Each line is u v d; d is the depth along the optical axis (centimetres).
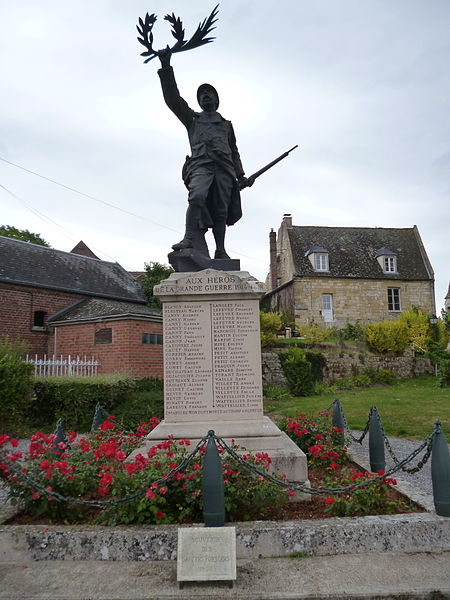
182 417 514
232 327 527
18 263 2148
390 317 3089
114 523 375
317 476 518
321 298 3031
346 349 2303
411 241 3438
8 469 402
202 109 633
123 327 1703
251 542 360
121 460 428
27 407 1090
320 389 1859
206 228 620
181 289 525
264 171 655
